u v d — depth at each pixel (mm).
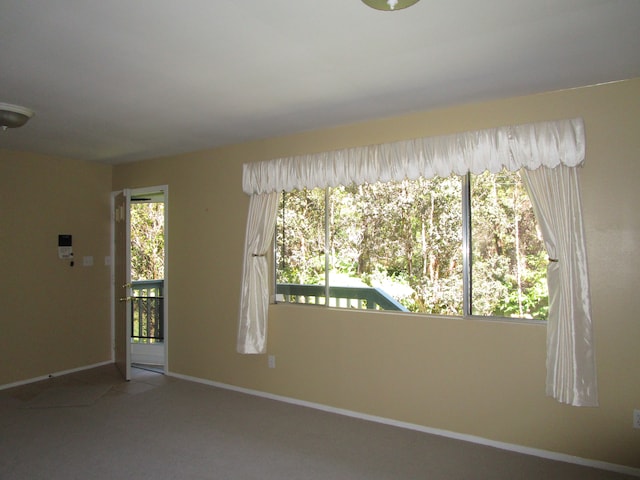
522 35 2023
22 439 3078
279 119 3334
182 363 4516
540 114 2809
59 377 4535
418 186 3336
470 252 3127
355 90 2732
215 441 3037
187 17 1848
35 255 4434
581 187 2689
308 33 1994
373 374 3375
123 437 3107
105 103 2941
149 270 6754
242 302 3826
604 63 2350
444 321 3104
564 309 2621
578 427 2686
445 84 2639
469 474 2578
